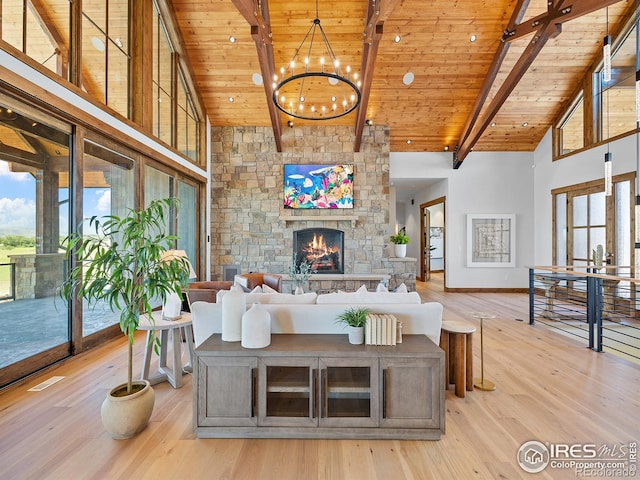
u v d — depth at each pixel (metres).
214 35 5.04
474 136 6.16
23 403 2.29
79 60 3.16
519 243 7.29
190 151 5.97
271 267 6.63
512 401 2.35
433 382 1.89
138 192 4.14
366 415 1.92
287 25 4.75
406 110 6.28
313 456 1.75
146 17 4.28
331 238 6.74
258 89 5.86
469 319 4.79
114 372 2.82
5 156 2.56
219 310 2.26
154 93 4.68
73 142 3.14
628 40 5.02
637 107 3.29
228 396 1.91
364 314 2.11
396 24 4.79
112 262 1.85
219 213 6.64
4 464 1.67
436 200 8.12
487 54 5.23
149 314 1.95
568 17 3.94
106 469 1.64
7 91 2.47
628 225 5.05
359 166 6.66
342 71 5.43
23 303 2.69
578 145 6.13
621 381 2.68
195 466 1.67
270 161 6.65
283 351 1.90
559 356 3.26
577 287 5.96
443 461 1.71
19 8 2.56
